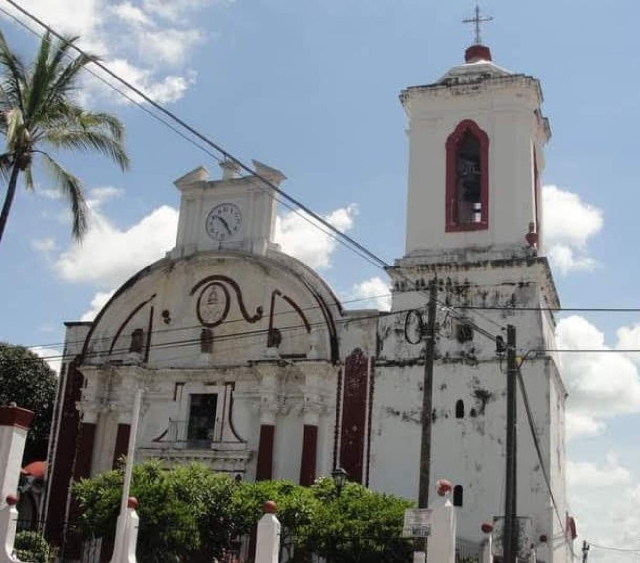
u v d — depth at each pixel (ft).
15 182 72.49
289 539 83.20
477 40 122.21
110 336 118.32
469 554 92.32
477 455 96.32
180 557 81.41
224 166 120.47
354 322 107.34
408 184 111.96
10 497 66.49
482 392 98.43
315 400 103.81
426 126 113.70
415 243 108.47
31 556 83.30
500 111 110.52
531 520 91.76
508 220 106.01
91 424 112.98
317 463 102.78
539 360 97.71
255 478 104.42
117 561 67.51
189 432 111.65
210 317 115.14
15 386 136.56
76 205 77.51
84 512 87.10
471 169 113.09
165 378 113.80
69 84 76.02
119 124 79.56
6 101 75.05
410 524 59.57
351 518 77.77
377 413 102.27
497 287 102.47
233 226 117.08
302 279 110.73
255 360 107.14
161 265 117.70
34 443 136.67
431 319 67.92
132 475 83.66
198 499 84.07
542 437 94.79
